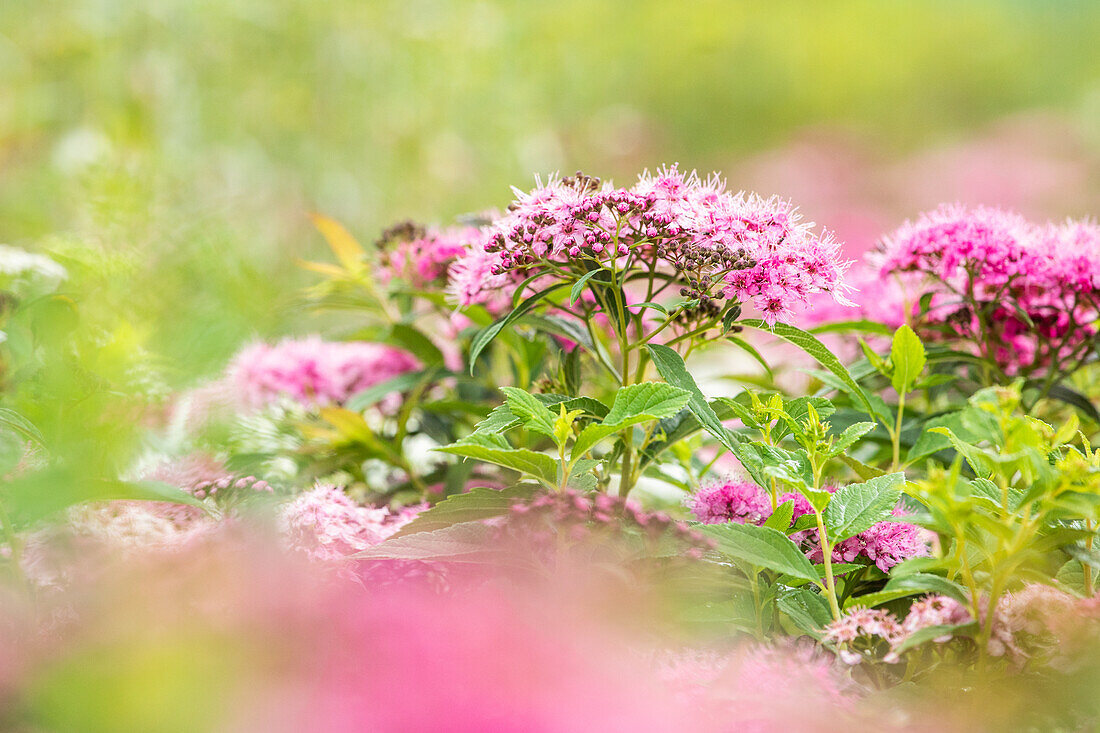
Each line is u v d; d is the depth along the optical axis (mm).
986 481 733
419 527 752
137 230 1141
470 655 688
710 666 715
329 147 1635
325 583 724
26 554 746
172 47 1560
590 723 685
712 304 789
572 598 720
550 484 747
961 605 717
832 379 796
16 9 1524
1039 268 815
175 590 703
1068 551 718
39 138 1496
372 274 917
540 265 773
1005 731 703
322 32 1662
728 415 783
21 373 792
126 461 821
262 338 968
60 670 675
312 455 889
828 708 697
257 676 678
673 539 731
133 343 841
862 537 752
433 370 886
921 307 837
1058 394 833
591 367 887
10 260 870
